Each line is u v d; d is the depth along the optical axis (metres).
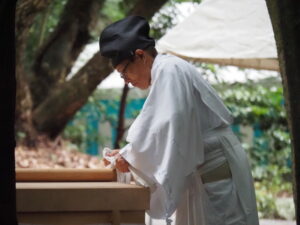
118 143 9.14
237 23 4.97
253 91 9.29
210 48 5.01
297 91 2.40
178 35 5.13
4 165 2.21
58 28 8.22
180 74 2.67
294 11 2.39
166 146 2.57
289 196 8.23
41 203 2.40
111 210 2.47
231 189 2.73
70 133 10.09
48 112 7.91
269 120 9.34
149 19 7.31
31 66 8.35
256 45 4.88
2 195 2.20
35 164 6.63
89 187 2.45
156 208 2.71
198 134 2.66
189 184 2.77
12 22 2.21
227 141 2.77
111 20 9.15
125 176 2.80
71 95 7.84
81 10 8.00
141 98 10.76
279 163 9.12
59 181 2.84
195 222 2.74
